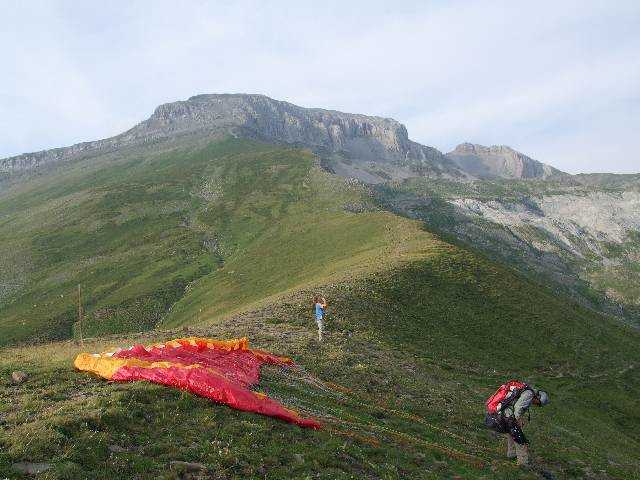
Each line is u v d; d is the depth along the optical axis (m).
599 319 78.38
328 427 15.48
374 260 74.00
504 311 57.91
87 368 17.27
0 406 13.10
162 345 21.38
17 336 110.81
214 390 14.77
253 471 11.26
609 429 36.47
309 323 38.22
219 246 171.00
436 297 55.84
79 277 150.00
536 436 24.19
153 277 143.62
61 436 10.89
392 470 13.45
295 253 122.81
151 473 10.27
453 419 21.58
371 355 31.98
